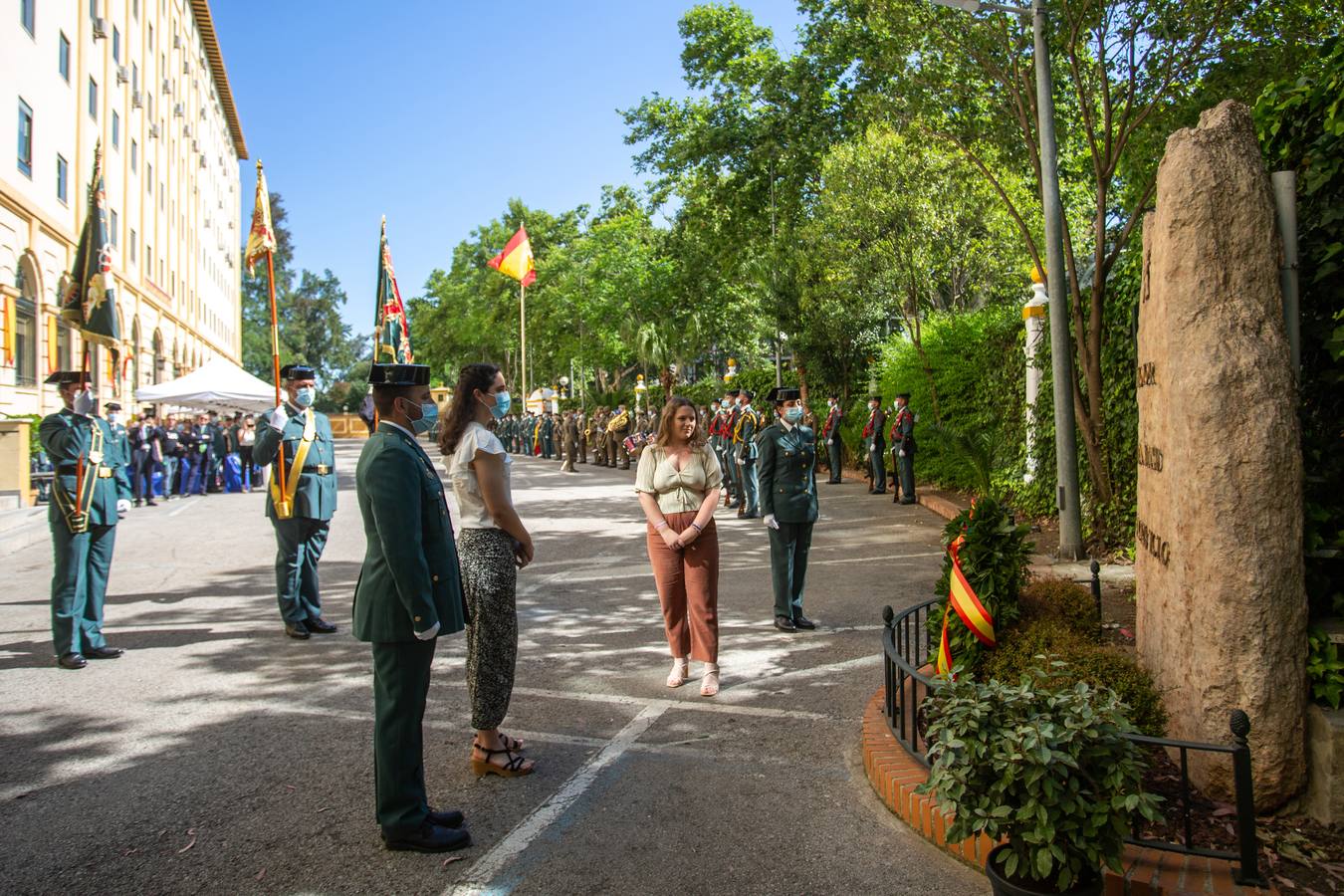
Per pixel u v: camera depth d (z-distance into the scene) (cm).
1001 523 468
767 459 701
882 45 1174
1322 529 400
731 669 607
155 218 3919
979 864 344
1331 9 912
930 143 1277
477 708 430
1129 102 980
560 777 434
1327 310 427
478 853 360
